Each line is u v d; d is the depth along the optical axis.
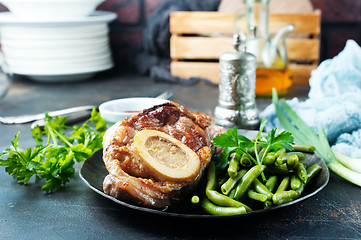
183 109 0.62
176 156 0.58
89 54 1.06
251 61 0.80
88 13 1.06
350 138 0.72
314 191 0.58
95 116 0.76
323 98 0.80
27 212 0.59
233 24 1.04
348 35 1.15
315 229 0.56
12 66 1.05
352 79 0.81
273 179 0.61
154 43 1.13
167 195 0.57
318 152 0.68
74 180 0.65
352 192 0.63
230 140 0.61
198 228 0.56
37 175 0.63
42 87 1.07
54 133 0.74
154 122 0.61
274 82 0.96
